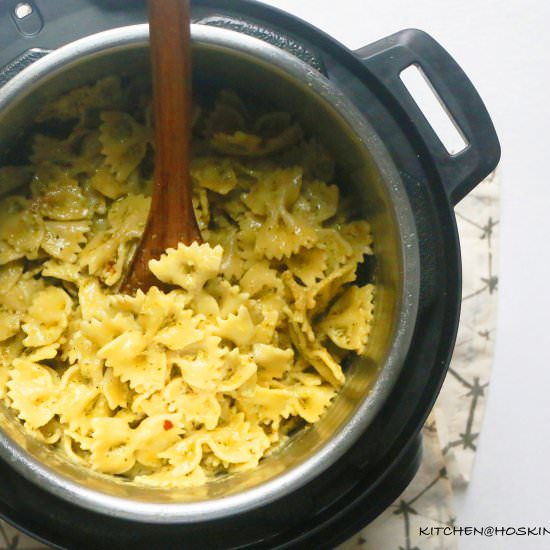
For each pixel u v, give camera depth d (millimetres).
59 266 703
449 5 812
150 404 687
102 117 695
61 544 660
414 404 672
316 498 673
